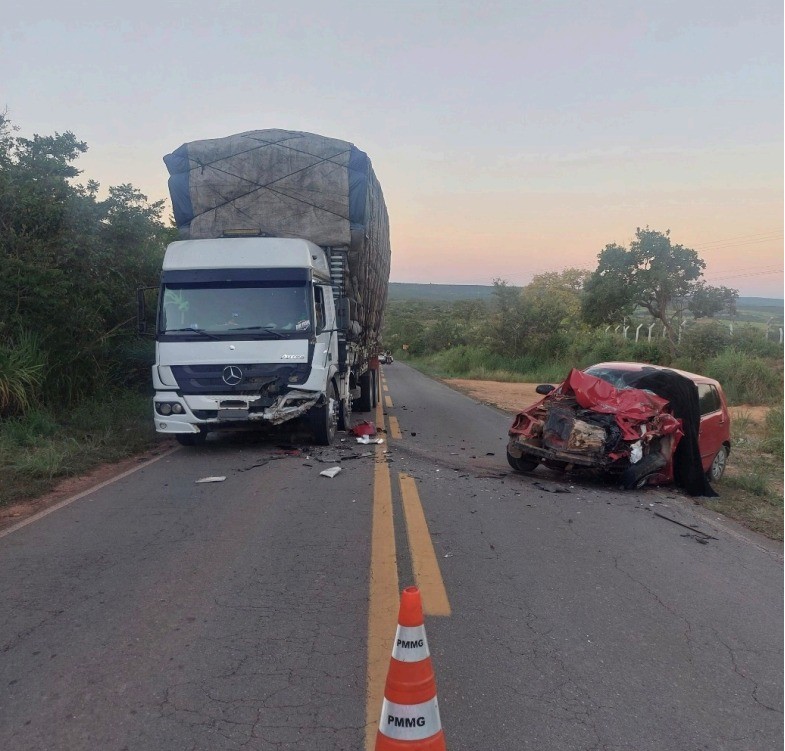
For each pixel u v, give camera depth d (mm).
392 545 5562
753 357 25312
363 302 13320
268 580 4738
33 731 2938
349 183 10641
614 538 6090
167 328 9555
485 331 41188
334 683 3367
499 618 4238
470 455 10141
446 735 2992
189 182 10633
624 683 3496
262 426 9617
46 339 11688
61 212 11344
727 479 9305
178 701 3188
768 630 4223
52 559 5141
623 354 32750
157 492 7340
